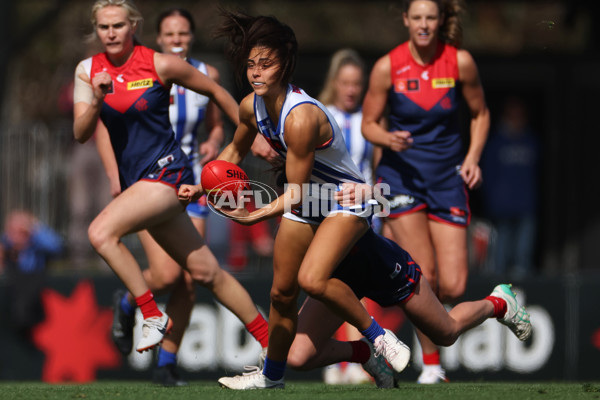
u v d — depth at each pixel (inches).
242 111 676.7
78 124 759.7
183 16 941.8
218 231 1424.7
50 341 1263.5
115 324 885.2
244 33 635.5
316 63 1766.7
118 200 764.0
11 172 1451.8
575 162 1824.6
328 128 650.8
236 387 737.6
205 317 1237.1
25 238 1374.3
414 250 895.1
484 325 1270.9
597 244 1811.0
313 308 735.1
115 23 761.6
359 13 2888.8
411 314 708.0
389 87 894.4
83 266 1441.9
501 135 1688.0
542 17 2662.4
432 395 658.2
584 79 1829.5
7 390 745.0
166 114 780.0
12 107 2512.3
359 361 749.3
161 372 927.0
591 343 1293.1
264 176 1139.3
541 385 816.3
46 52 2568.9
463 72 887.7
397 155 904.9
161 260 896.3
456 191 900.0
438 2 864.9
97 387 806.5
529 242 1685.5
